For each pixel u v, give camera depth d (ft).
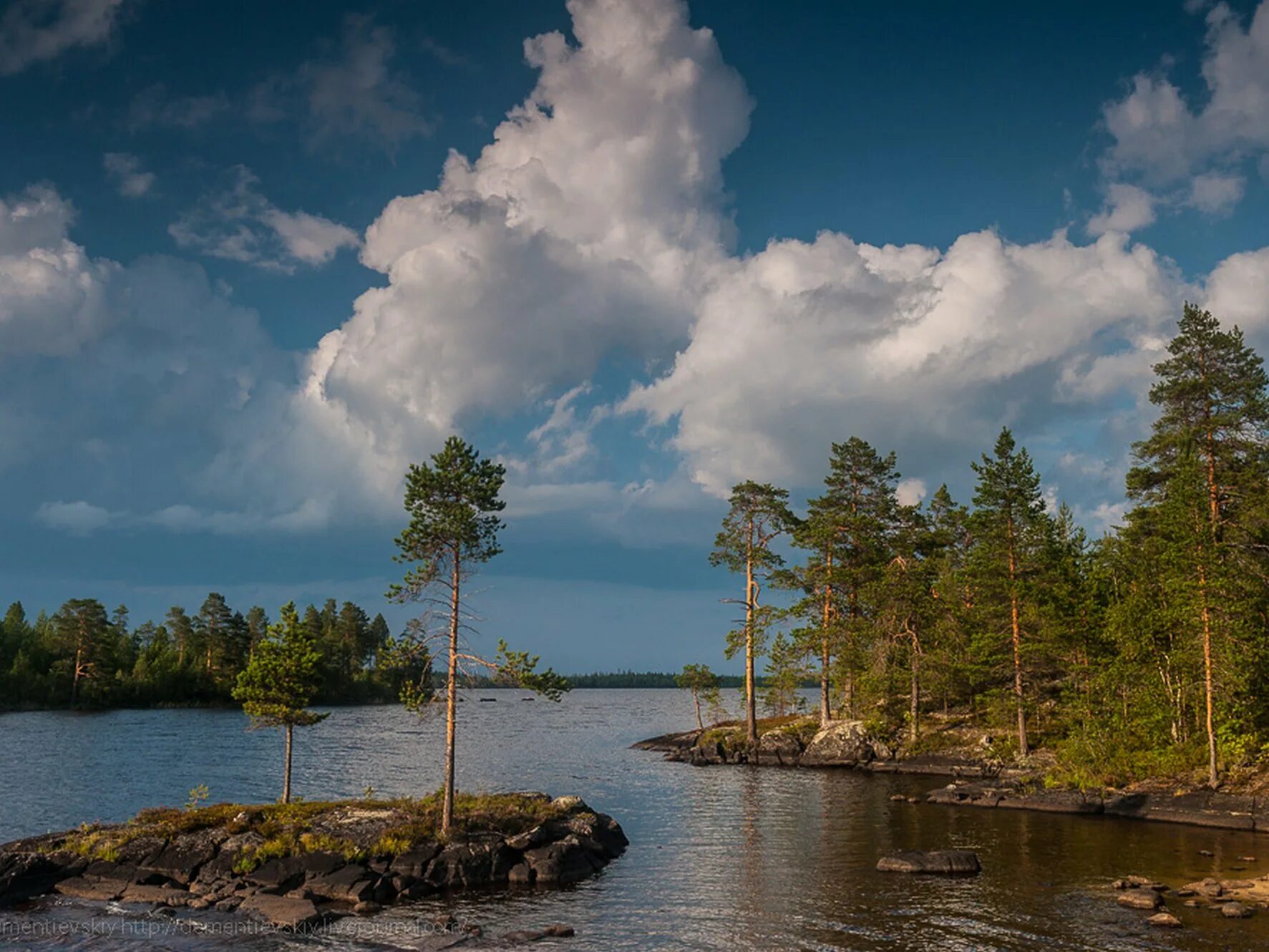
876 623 231.50
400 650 108.88
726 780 199.11
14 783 183.11
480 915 87.30
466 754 257.34
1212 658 147.74
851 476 258.98
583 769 220.23
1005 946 74.90
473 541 110.32
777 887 97.35
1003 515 203.92
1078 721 195.31
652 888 97.60
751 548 242.58
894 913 85.87
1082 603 196.24
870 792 177.68
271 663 123.03
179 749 257.34
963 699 244.22
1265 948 72.69
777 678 258.98
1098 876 100.78
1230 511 173.27
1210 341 182.09
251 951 76.74
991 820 142.92
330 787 179.11
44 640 491.31
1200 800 141.79
